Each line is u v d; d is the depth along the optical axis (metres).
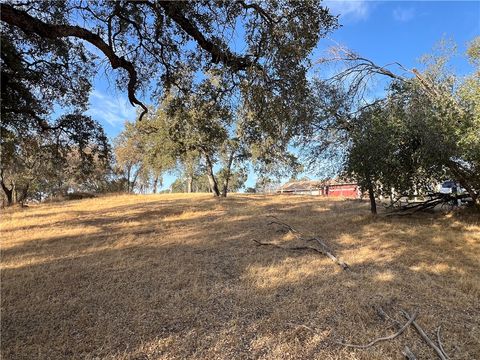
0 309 5.49
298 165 21.91
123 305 5.59
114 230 12.84
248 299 5.76
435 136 10.15
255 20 6.09
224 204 20.73
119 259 8.41
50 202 30.28
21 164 15.63
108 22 6.89
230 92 7.59
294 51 5.93
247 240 10.44
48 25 5.66
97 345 4.39
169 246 9.84
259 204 20.56
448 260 7.68
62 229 13.24
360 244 9.48
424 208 13.55
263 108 6.84
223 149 23.69
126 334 4.66
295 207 18.45
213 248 9.53
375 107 11.92
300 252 8.87
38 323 5.02
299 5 5.94
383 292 5.85
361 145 11.22
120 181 45.84
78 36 6.10
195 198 25.53
